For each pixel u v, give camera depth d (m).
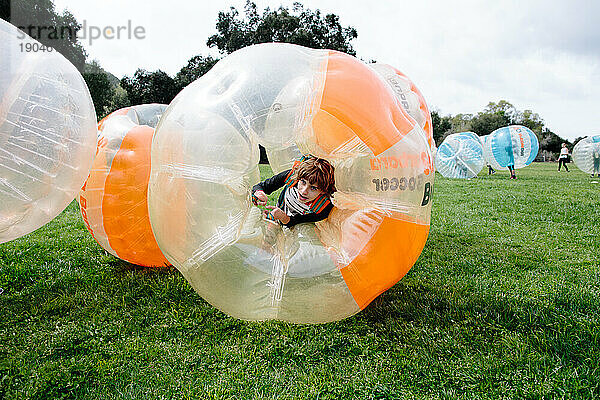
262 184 3.15
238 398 2.26
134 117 4.06
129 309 3.22
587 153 16.34
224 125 2.54
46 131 2.54
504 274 4.11
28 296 3.40
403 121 2.78
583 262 4.50
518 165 15.75
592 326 2.97
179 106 2.67
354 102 2.61
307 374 2.48
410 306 3.27
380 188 2.63
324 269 2.57
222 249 2.54
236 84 2.66
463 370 2.51
